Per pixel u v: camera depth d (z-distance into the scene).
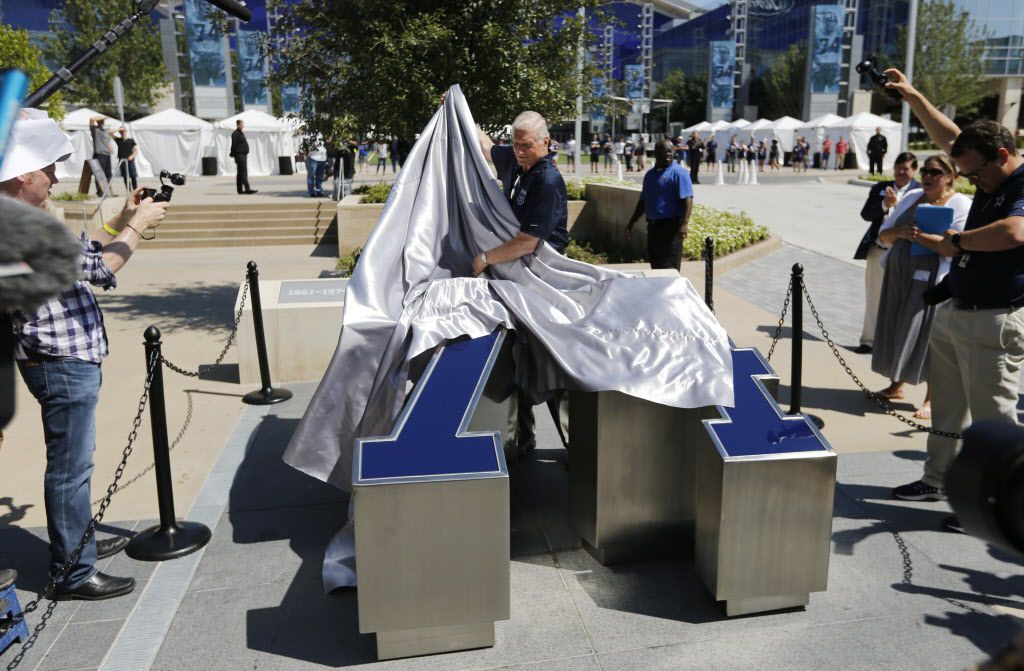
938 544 3.75
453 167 3.96
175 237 14.70
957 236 3.64
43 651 3.00
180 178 3.47
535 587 3.40
